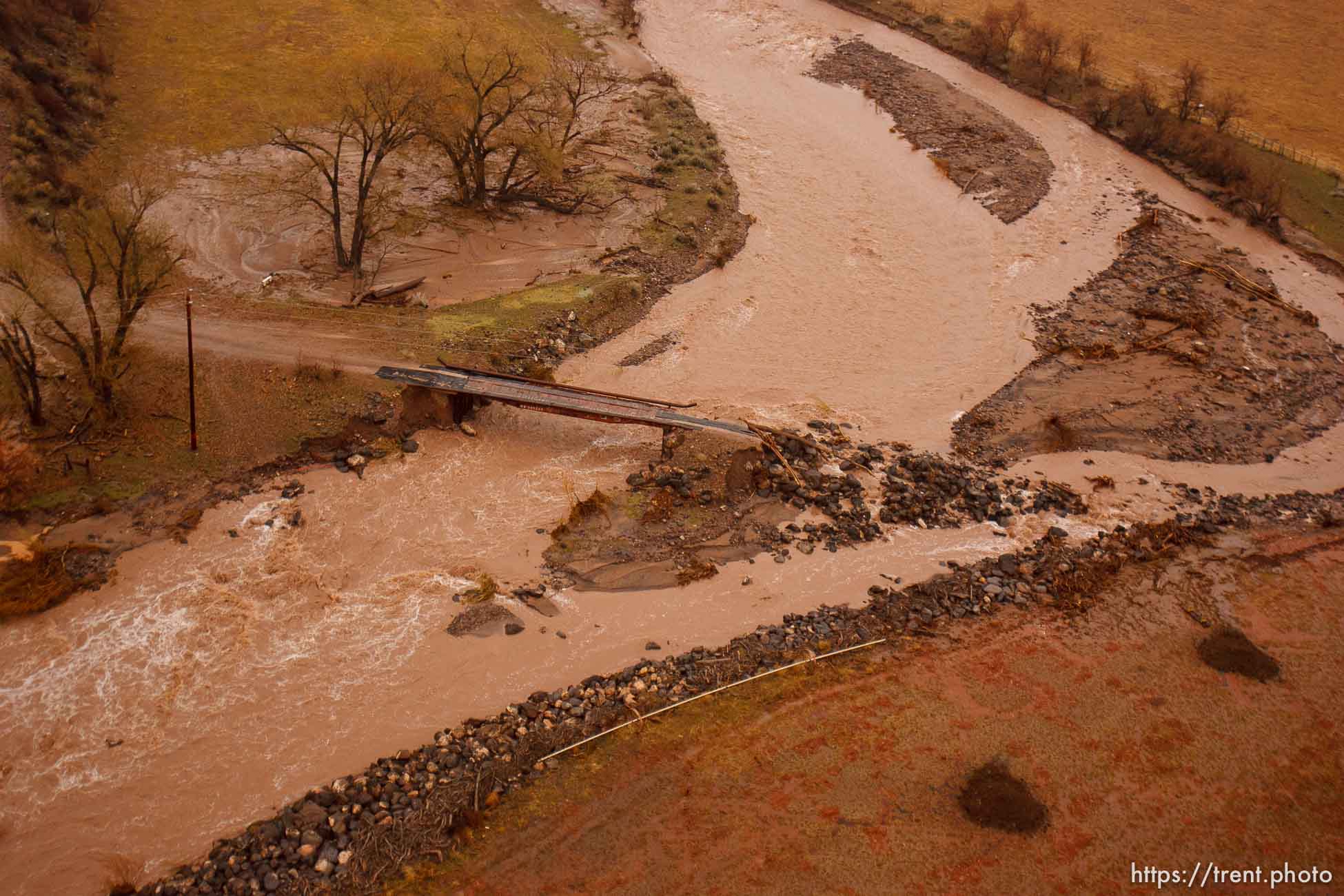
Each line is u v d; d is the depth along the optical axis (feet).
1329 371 176.65
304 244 183.62
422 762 101.40
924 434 154.81
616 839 94.84
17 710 104.78
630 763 102.22
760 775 101.65
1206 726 110.01
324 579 121.70
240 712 106.32
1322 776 105.29
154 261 140.77
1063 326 184.24
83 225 132.46
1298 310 192.75
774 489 139.74
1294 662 118.93
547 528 131.64
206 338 154.51
